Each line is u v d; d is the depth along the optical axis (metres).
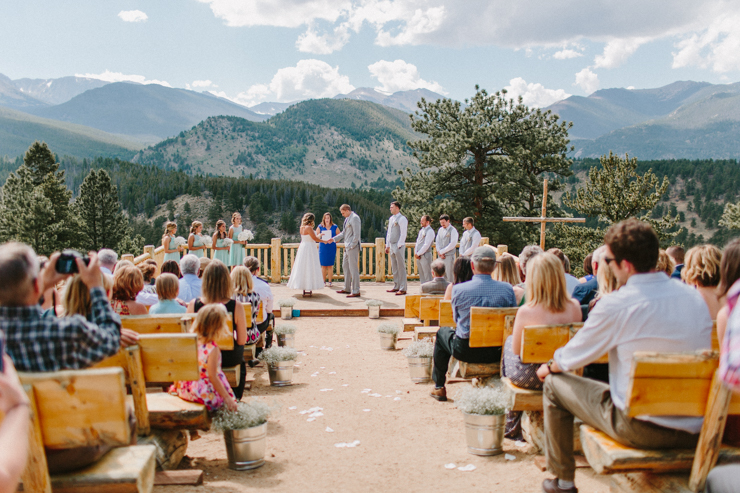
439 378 4.96
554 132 26.23
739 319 1.64
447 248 10.53
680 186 180.88
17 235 54.66
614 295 2.34
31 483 1.93
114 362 2.91
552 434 2.76
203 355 3.40
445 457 3.55
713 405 2.04
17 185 61.06
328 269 12.54
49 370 2.06
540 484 3.04
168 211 184.25
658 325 2.23
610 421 2.32
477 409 3.54
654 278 2.33
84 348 2.13
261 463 3.42
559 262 3.21
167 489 2.93
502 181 25.12
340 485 3.12
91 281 2.33
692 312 2.28
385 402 4.96
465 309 4.35
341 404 4.93
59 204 61.00
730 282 2.47
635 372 2.08
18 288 2.00
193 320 3.71
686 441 2.22
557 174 26.80
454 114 26.94
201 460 3.58
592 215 26.70
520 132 26.22
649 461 2.22
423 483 3.13
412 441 3.91
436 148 26.03
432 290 7.21
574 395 2.54
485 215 26.66
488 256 4.37
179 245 10.86
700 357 2.08
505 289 4.37
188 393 3.46
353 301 10.66
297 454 3.68
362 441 3.93
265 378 6.05
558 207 27.28
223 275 4.43
